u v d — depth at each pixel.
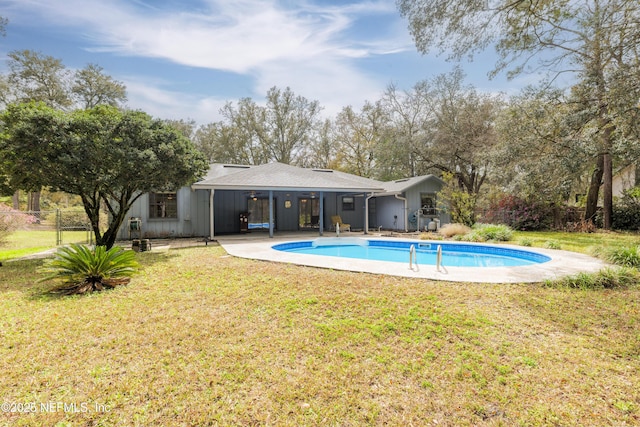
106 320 4.16
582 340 3.58
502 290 5.46
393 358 3.18
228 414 2.39
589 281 5.68
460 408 2.47
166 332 3.77
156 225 14.30
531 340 3.58
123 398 2.56
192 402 2.52
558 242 11.39
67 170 7.59
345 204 19.83
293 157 33.56
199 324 4.01
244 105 32.09
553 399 2.57
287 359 3.16
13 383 2.76
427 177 17.97
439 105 23.61
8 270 7.41
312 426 2.27
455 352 3.30
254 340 3.57
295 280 6.16
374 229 19.33
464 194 15.94
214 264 7.91
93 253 5.82
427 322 4.05
